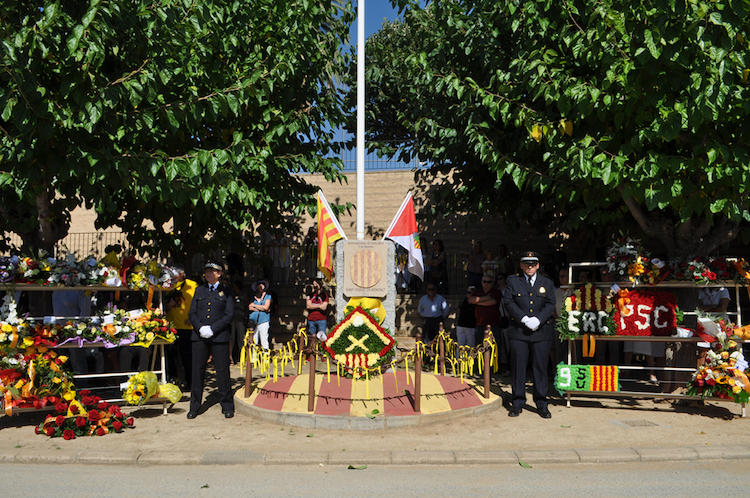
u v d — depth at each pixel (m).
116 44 7.56
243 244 14.16
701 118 7.14
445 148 11.40
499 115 10.12
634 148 8.23
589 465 6.23
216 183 9.26
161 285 8.90
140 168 7.98
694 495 5.18
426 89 11.46
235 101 8.77
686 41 6.94
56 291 9.62
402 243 11.22
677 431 7.36
